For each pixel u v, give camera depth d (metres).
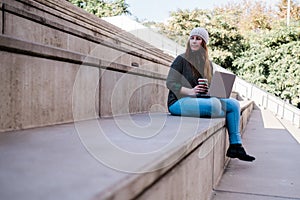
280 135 4.30
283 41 9.52
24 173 0.67
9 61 1.35
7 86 1.34
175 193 1.00
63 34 2.44
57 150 0.92
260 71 9.79
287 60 9.20
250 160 2.39
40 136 1.21
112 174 0.66
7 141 1.08
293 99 9.04
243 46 12.16
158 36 8.03
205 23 13.07
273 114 7.07
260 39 10.07
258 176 2.19
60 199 0.52
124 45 4.06
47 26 2.22
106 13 15.11
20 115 1.43
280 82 9.28
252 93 8.41
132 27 8.70
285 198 1.73
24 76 1.45
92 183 0.60
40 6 2.55
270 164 2.55
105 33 4.02
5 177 0.64
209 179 1.73
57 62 1.71
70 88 1.84
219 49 12.32
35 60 1.53
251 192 1.83
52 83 1.67
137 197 0.67
